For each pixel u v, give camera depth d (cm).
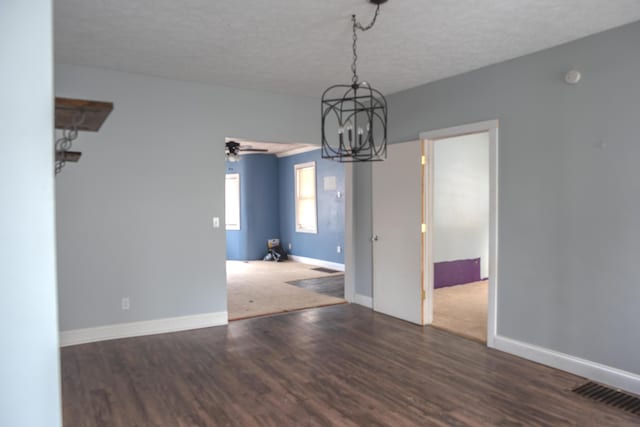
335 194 879
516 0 274
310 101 533
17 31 121
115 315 429
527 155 371
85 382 326
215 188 475
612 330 319
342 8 285
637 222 305
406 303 489
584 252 335
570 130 341
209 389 314
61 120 188
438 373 343
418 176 472
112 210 425
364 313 527
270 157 1052
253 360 371
